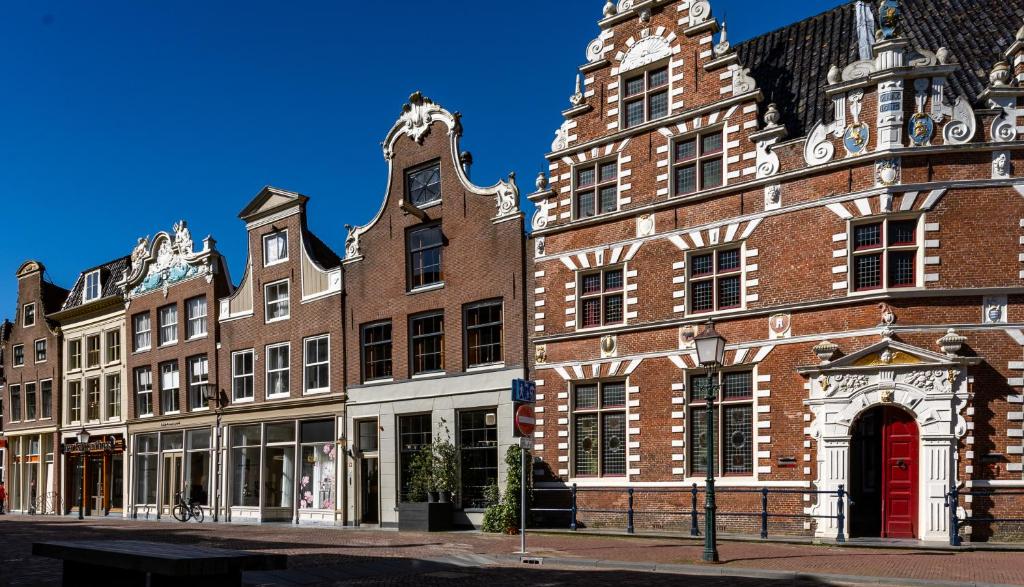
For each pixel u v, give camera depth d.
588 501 23.31
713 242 21.84
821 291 20.00
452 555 17.84
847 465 19.16
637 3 23.86
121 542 12.02
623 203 23.62
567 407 24.03
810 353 20.05
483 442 26.06
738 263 21.64
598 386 23.77
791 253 20.58
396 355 28.62
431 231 28.38
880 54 19.58
